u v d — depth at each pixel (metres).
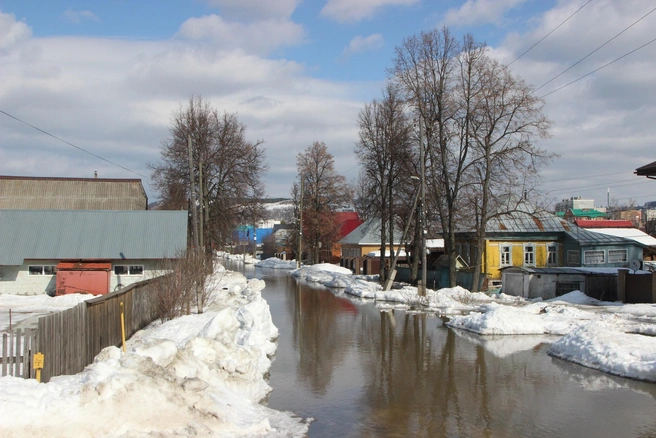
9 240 33.47
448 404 11.88
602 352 15.55
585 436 9.94
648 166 25.20
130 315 18.42
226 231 46.03
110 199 49.91
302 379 14.03
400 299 32.12
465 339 19.98
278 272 64.75
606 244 39.81
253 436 8.98
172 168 45.75
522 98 31.73
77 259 33.03
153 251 33.69
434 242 54.84
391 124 41.72
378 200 45.56
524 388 13.21
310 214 69.31
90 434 7.82
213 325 15.25
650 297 27.44
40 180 49.75
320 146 69.69
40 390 8.20
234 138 46.59
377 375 14.50
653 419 10.90
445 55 33.88
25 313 25.62
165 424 8.33
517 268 32.69
